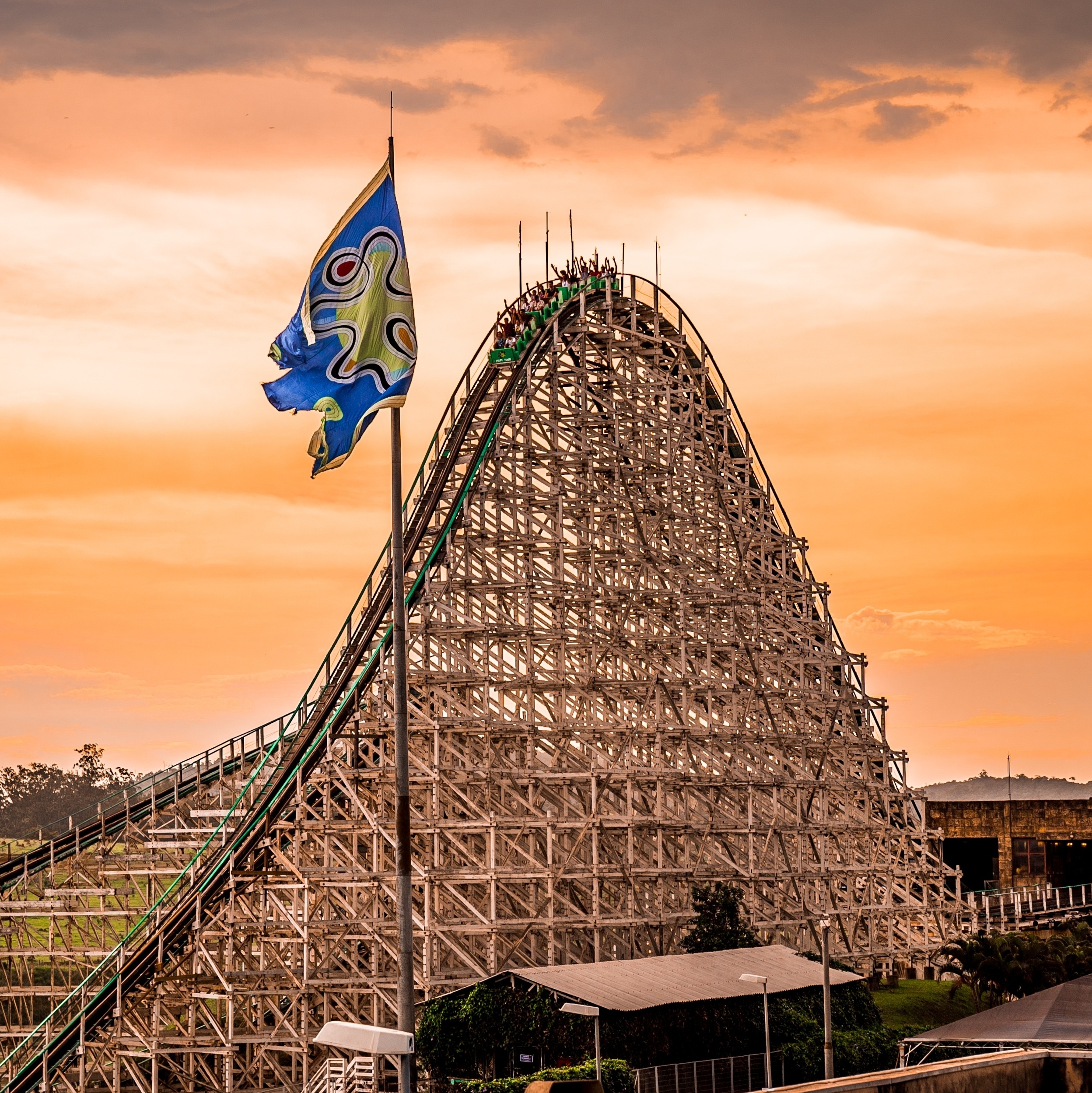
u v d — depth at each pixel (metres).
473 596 79.62
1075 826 128.88
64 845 90.12
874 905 94.44
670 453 89.19
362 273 36.09
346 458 36.09
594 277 95.19
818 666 94.62
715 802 86.75
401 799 32.75
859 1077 30.66
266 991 69.62
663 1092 58.53
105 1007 72.19
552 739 78.19
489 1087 53.69
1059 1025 54.00
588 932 78.44
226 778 93.88
